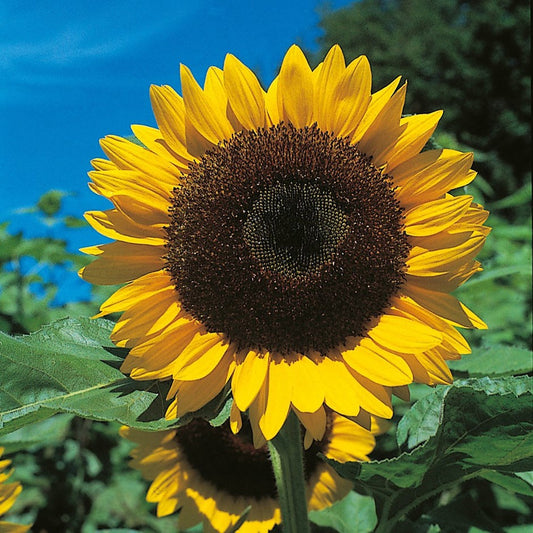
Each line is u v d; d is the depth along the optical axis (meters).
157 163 0.46
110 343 0.48
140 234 0.45
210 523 0.65
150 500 0.66
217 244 0.45
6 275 1.25
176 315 0.45
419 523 0.54
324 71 0.47
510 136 6.48
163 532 1.06
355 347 0.44
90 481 1.15
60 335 0.47
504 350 0.60
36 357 0.42
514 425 0.40
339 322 0.44
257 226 0.46
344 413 0.41
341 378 0.43
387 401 0.42
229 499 0.66
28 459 1.13
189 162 0.47
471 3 7.70
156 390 0.43
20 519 1.06
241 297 0.44
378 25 8.18
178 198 0.46
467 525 0.54
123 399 0.42
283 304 0.44
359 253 0.45
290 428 0.45
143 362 0.43
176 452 0.67
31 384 0.42
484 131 6.85
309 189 0.47
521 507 0.74
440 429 0.41
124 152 0.46
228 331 0.44
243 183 0.46
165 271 0.45
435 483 0.45
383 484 0.46
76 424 1.14
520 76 6.74
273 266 0.45
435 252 0.46
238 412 0.41
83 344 0.47
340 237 0.46
